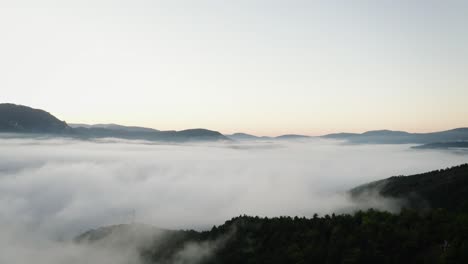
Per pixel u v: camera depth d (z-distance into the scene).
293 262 79.50
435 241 71.62
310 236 87.88
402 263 69.00
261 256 87.94
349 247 77.62
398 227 79.44
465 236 69.81
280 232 97.06
